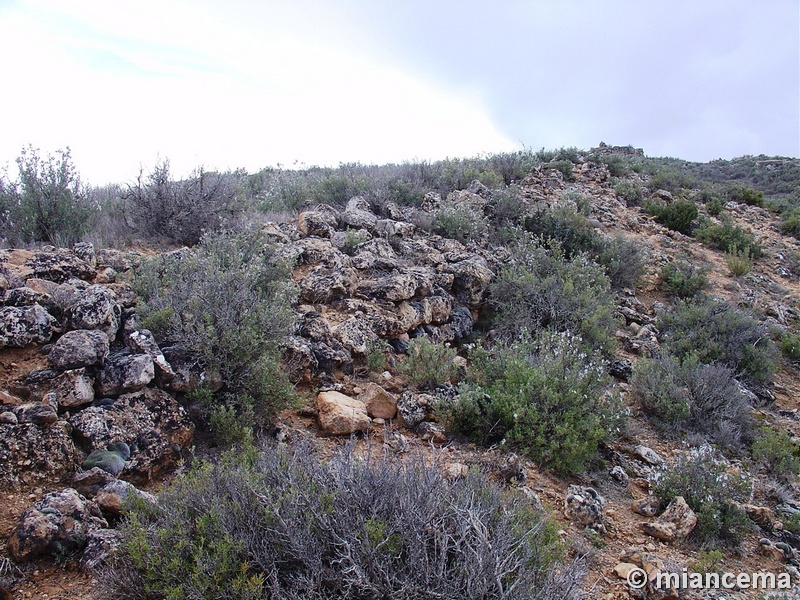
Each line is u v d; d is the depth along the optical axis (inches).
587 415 211.3
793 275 535.2
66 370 156.4
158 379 171.3
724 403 271.0
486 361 246.5
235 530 112.5
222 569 101.3
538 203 500.1
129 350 171.3
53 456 137.1
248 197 448.8
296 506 113.2
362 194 434.9
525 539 116.2
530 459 201.5
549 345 251.1
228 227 319.9
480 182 524.1
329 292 265.7
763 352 324.5
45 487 134.1
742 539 179.2
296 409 196.1
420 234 385.4
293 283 261.4
